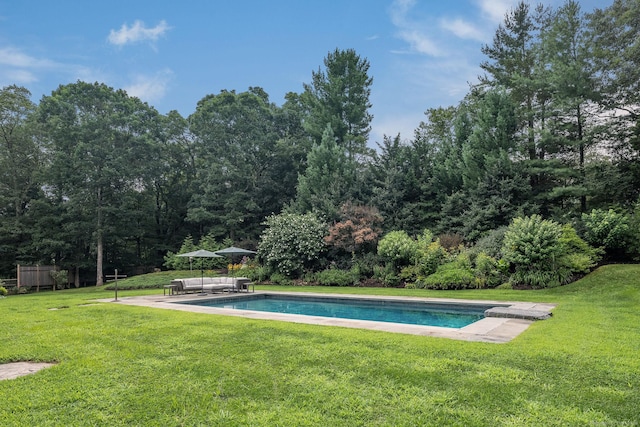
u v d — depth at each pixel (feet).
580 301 35.24
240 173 103.91
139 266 114.83
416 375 15.05
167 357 18.31
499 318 27.89
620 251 50.01
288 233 71.97
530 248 46.62
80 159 91.66
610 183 61.46
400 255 59.31
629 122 64.85
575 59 63.52
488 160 66.49
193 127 111.04
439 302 40.04
